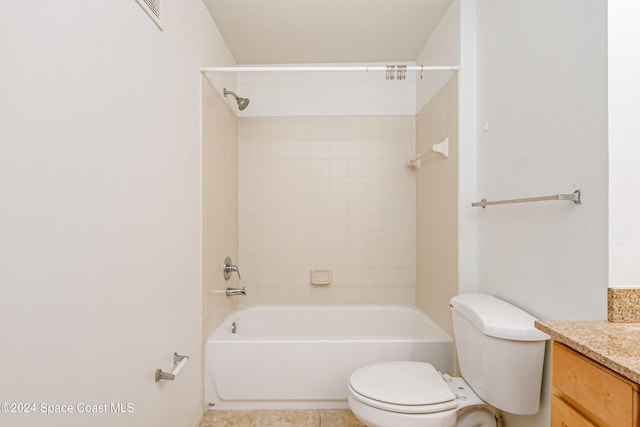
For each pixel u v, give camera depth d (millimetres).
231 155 2352
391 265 2596
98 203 871
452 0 1804
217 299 1969
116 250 951
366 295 2598
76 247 790
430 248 2217
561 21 1069
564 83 1056
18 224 638
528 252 1251
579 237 993
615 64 892
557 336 798
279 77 2590
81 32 807
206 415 1689
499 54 1471
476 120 1698
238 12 1879
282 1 1788
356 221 2598
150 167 1160
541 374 1134
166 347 1281
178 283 1403
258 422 1631
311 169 2594
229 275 2180
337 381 1725
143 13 1114
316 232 2596
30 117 663
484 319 1182
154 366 1182
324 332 2420
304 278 2598
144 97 1120
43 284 694
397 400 1200
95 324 858
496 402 1181
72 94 777
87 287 828
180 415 1415
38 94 681
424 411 1183
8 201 617
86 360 824
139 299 1080
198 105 1666
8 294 618
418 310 2367
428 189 2256
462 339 1385
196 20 1646
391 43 2287
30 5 664
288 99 2588
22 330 646
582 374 734
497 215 1482
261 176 2588
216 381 1730
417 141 2527
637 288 880
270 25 2027
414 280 2586
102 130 888
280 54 2426
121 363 975
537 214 1195
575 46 1009
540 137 1182
